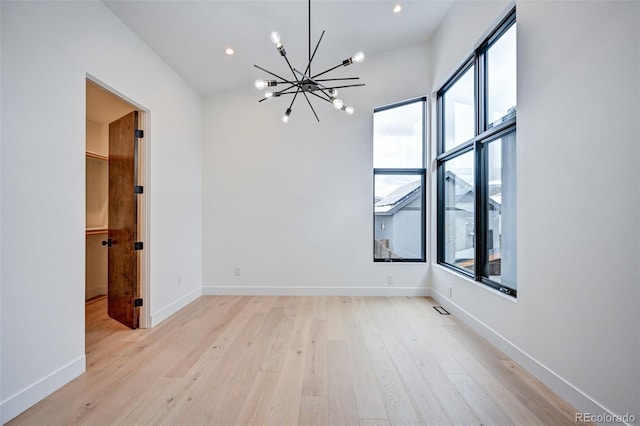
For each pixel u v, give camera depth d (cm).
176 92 338
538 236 191
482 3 257
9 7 160
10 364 157
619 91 138
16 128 163
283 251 397
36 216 173
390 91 388
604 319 146
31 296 169
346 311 329
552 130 179
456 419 153
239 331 272
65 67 194
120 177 297
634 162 132
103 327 286
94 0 221
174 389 180
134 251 283
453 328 280
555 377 176
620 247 138
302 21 294
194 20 268
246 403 166
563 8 170
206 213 401
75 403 167
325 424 150
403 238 400
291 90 398
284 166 397
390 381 189
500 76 252
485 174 274
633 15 132
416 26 347
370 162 393
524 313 204
